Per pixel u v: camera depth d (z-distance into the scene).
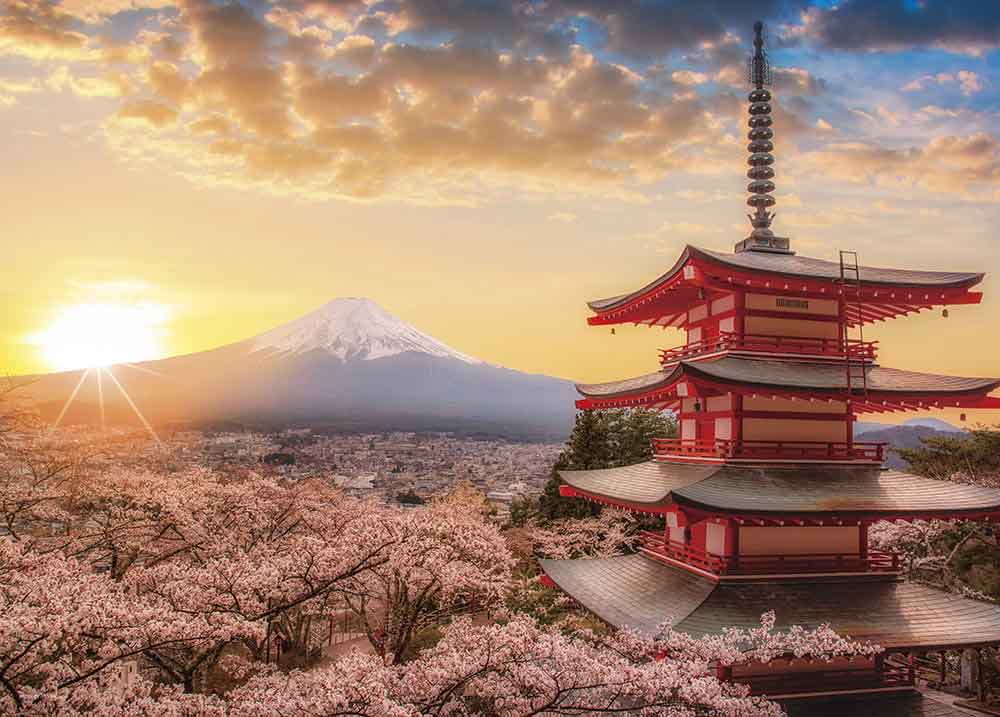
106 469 26.48
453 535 21.02
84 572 16.09
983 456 38.09
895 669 17.83
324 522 25.98
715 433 20.47
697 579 18.52
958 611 17.58
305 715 11.52
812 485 18.61
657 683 13.16
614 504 20.58
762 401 19.66
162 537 23.39
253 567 16.97
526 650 13.40
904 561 29.61
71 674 12.53
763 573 18.06
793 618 16.78
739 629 15.94
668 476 20.89
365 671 12.58
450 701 14.42
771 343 20.20
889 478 19.42
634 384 23.53
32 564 15.98
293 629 26.88
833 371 20.09
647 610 17.84
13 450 23.56
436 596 22.47
